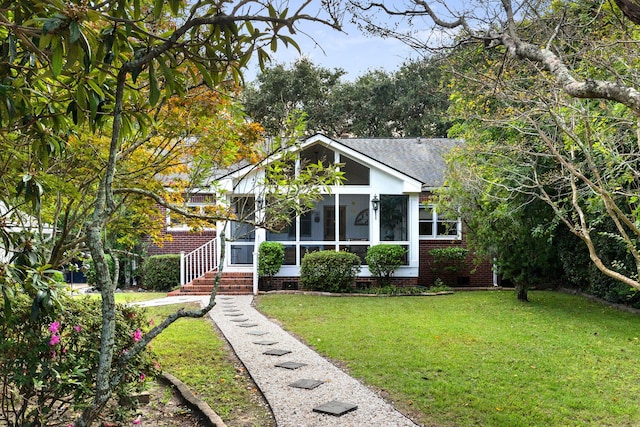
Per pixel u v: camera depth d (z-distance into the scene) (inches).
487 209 492.1
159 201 166.4
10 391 157.1
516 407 215.9
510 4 158.6
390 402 224.2
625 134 214.5
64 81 152.9
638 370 272.7
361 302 547.2
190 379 262.4
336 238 664.4
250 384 255.8
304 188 222.8
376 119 1334.9
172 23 190.4
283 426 196.1
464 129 436.8
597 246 501.4
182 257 659.4
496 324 408.2
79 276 746.2
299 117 244.1
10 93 142.4
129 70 126.5
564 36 195.0
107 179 125.2
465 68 224.5
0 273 140.3
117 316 204.7
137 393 196.7
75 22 108.3
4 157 170.9
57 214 226.5
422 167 784.3
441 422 200.1
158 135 243.3
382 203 671.8
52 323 161.9
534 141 274.2
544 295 594.2
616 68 201.3
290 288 659.4
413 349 321.1
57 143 165.3
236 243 684.7
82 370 155.1
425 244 738.2
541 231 462.3
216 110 230.5
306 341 353.1
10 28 125.8
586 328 391.2
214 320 440.5
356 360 296.5
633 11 104.9
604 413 208.8
